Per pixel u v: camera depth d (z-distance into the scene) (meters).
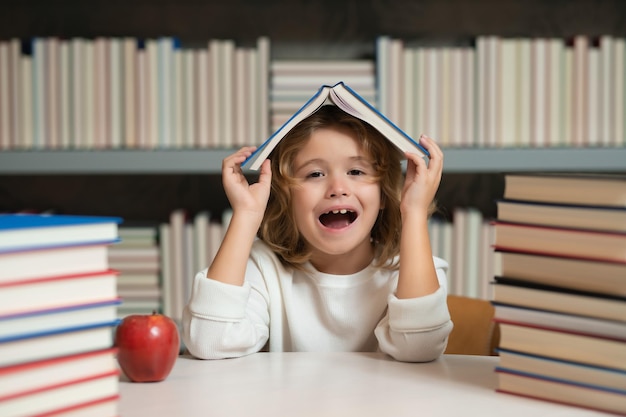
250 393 0.77
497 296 0.76
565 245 0.71
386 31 2.25
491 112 1.98
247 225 1.01
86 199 2.29
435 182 1.00
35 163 1.93
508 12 2.24
